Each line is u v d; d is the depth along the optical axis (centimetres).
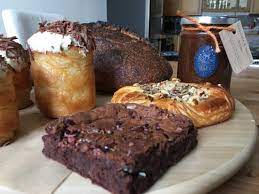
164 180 16
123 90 27
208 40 29
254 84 39
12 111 20
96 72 31
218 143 21
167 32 94
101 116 20
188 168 17
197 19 29
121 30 34
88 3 69
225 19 29
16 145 20
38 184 16
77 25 25
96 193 15
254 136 22
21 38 36
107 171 15
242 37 30
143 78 30
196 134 20
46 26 25
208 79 30
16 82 26
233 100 26
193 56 29
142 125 19
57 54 23
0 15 43
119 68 30
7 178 16
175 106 23
